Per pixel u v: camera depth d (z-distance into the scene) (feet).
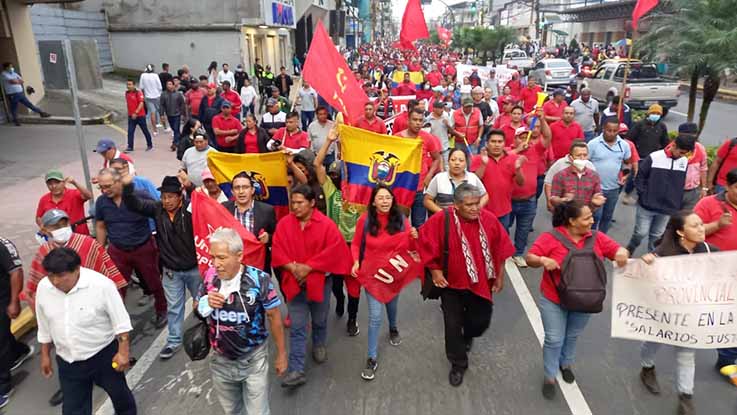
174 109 46.44
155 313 20.51
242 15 81.15
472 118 34.22
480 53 144.36
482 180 21.42
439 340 18.30
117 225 18.29
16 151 43.55
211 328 11.68
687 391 14.01
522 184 21.54
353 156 19.79
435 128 30.53
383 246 15.69
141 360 17.28
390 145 19.65
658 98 63.52
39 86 57.88
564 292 13.67
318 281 15.33
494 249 15.20
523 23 240.12
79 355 12.37
